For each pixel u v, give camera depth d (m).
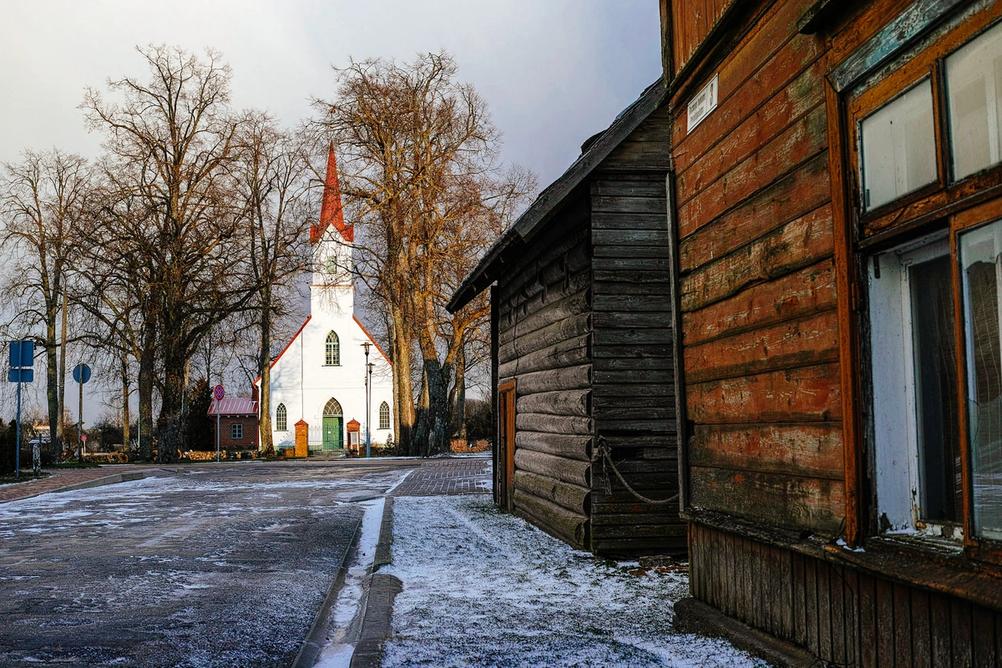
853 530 4.05
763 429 5.12
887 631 3.90
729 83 5.58
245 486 22.38
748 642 5.08
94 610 6.85
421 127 39.41
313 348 64.00
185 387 50.12
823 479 4.44
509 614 6.34
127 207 39.75
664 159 9.65
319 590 7.89
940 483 3.76
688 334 6.36
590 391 9.58
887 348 3.98
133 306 41.06
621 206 9.69
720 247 5.73
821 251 4.43
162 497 18.67
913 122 3.67
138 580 8.23
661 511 9.48
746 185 5.32
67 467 33.16
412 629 5.82
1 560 9.52
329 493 19.66
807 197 4.57
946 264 3.74
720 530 5.71
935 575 3.47
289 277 43.28
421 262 39.78
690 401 6.32
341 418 63.91
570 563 8.85
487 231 39.06
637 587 7.48
